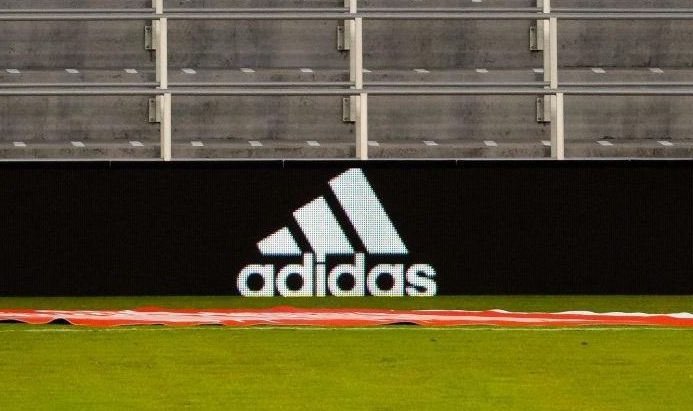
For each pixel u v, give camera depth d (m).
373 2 59.72
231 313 36.41
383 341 28.72
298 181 42.97
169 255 43.12
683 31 59.41
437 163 43.09
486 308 38.69
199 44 59.62
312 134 58.00
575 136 58.53
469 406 20.45
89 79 59.50
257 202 43.00
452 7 59.81
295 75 59.41
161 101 55.94
